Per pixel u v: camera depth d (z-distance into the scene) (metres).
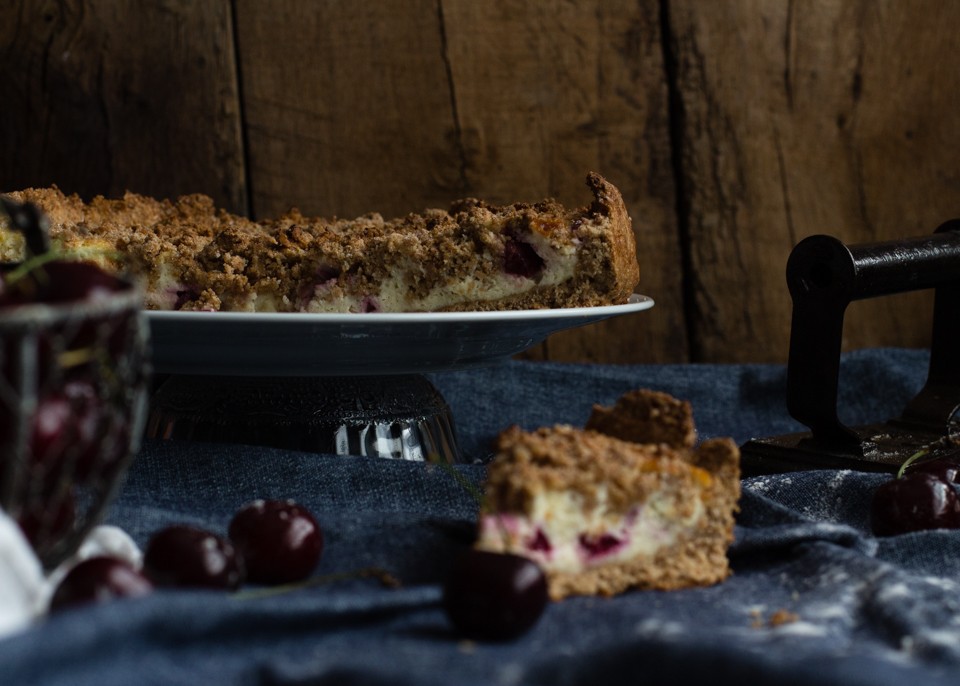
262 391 0.69
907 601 0.53
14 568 0.48
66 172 0.90
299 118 0.92
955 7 0.95
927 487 0.62
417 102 0.93
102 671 0.47
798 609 0.54
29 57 0.89
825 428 0.71
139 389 0.51
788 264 0.71
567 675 0.49
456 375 0.85
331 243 0.71
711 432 0.84
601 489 0.55
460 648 0.51
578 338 0.96
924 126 0.96
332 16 0.91
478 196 0.94
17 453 0.48
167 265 0.71
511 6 0.92
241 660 0.49
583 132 0.94
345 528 0.59
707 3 0.94
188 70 0.91
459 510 0.63
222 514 0.62
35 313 0.47
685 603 0.55
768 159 0.95
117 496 0.63
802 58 0.95
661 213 0.95
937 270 0.73
